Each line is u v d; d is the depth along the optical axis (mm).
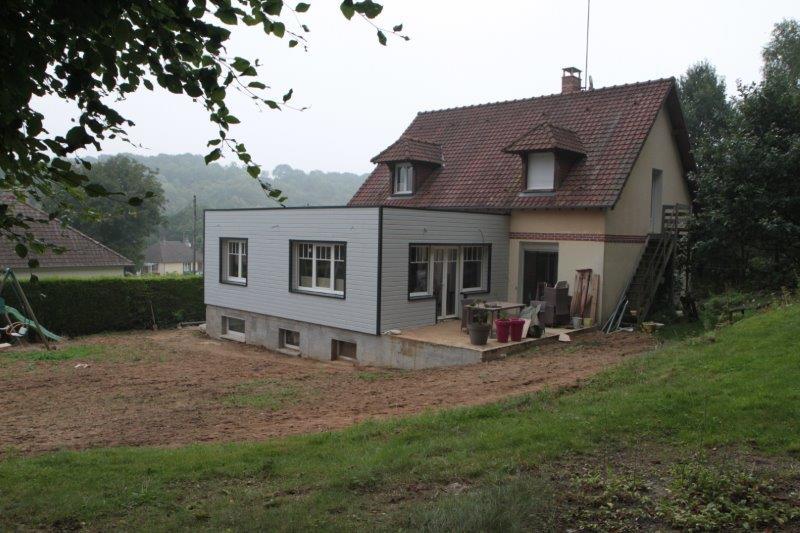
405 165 23891
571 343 16578
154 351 19500
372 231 17094
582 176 19344
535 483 5438
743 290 18391
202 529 5035
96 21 3484
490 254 20141
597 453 6316
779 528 4535
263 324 21328
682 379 8727
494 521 4656
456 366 14953
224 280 23188
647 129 19516
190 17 4031
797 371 8086
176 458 7297
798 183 17578
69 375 15164
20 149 3656
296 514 5230
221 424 10062
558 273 19562
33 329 21656
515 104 25047
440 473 6070
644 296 19406
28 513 5559
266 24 4262
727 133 20672
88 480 6484
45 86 3959
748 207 17625
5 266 25062
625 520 4809
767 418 6734
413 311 17953
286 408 11203
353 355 18422
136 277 26141
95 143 4016
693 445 6293
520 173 21406
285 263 20250
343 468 6473
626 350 14820
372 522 4984
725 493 5086
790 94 19031
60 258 27156
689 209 21625
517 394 10000
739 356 9375
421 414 9047
